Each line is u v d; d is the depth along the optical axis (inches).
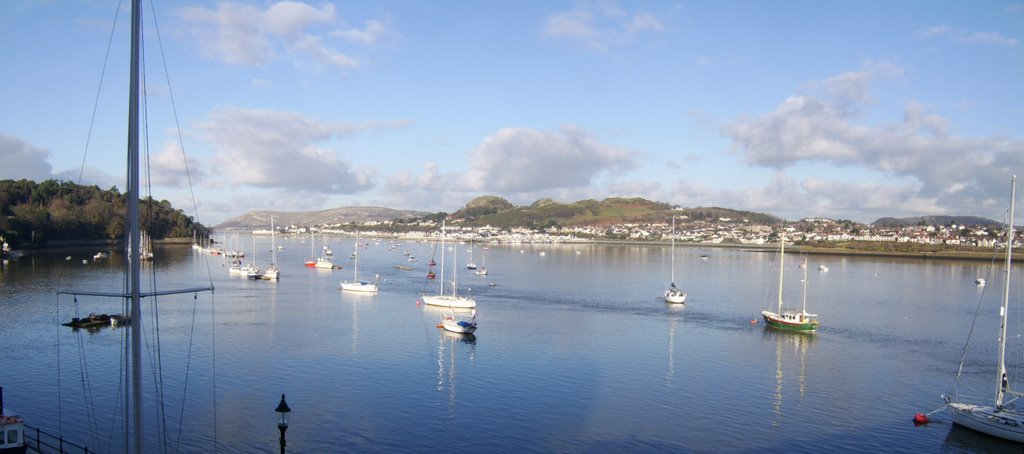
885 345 3452.3
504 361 2883.9
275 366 2691.9
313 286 5846.5
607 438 1973.4
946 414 2253.9
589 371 2741.1
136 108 918.4
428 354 2992.1
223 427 1968.5
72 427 1936.5
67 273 6136.8
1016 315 4682.6
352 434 1948.8
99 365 2640.3
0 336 3164.4
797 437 2021.4
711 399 2384.4
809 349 3302.2
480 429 2021.4
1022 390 2578.7
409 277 7106.3
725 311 4650.6
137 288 917.2
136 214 916.6
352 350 3038.9
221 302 4660.4
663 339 3494.1
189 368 2632.9
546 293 5703.7
